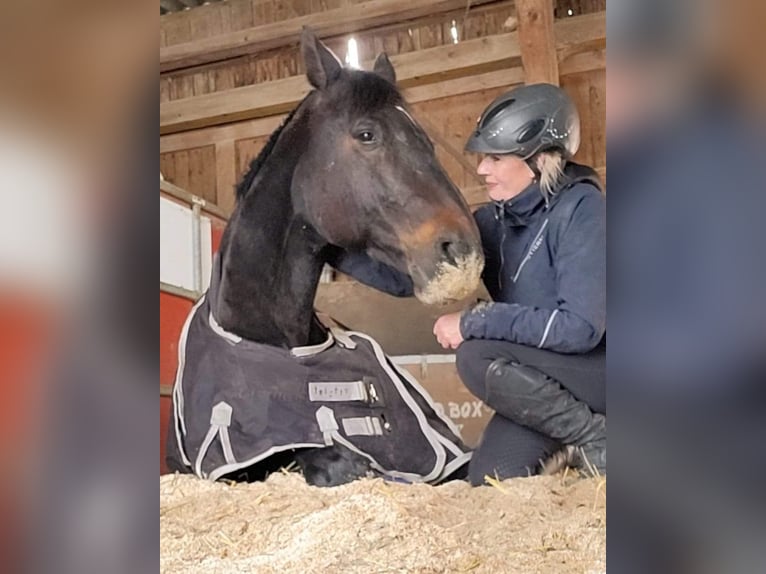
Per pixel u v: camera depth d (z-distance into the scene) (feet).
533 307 7.09
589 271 6.93
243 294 7.96
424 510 6.15
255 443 7.82
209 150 8.35
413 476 7.40
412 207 7.43
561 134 7.09
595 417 6.95
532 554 5.09
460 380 7.31
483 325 7.22
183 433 8.00
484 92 7.49
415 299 7.46
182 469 7.99
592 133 7.18
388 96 7.69
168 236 7.84
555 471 7.05
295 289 7.82
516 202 7.16
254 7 8.32
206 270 8.09
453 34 7.63
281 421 7.78
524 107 7.11
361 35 7.89
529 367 7.09
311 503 6.73
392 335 7.54
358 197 7.62
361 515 5.89
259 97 8.16
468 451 7.26
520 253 7.14
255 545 5.78
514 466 7.09
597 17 7.26
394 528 5.62
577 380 7.00
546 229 7.07
